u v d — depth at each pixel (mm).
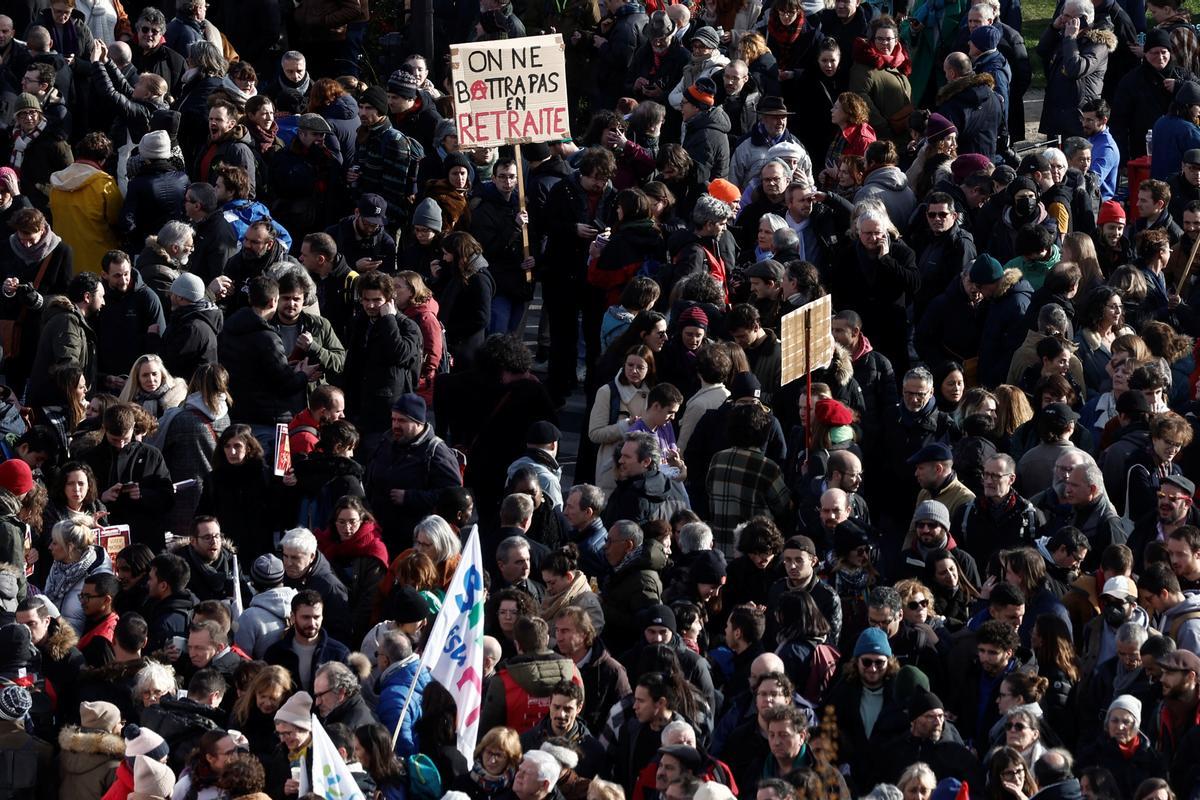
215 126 51250
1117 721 29938
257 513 38500
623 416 40469
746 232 49156
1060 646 32062
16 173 52062
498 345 41125
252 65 64375
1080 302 45469
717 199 45594
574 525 36812
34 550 37094
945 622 34188
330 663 29906
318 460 38094
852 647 33312
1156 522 36969
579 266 48750
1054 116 60500
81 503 37719
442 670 29750
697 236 45344
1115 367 40906
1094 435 41094
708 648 35062
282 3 65500
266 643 33438
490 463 41188
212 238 47094
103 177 50031
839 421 38750
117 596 35156
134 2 68312
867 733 30906
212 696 30984
